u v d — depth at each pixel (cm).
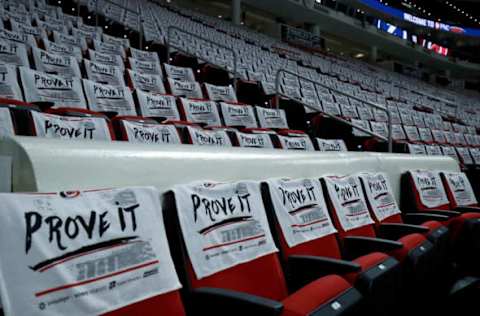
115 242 77
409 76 1942
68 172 84
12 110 149
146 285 78
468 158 467
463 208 239
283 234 124
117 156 95
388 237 177
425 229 169
